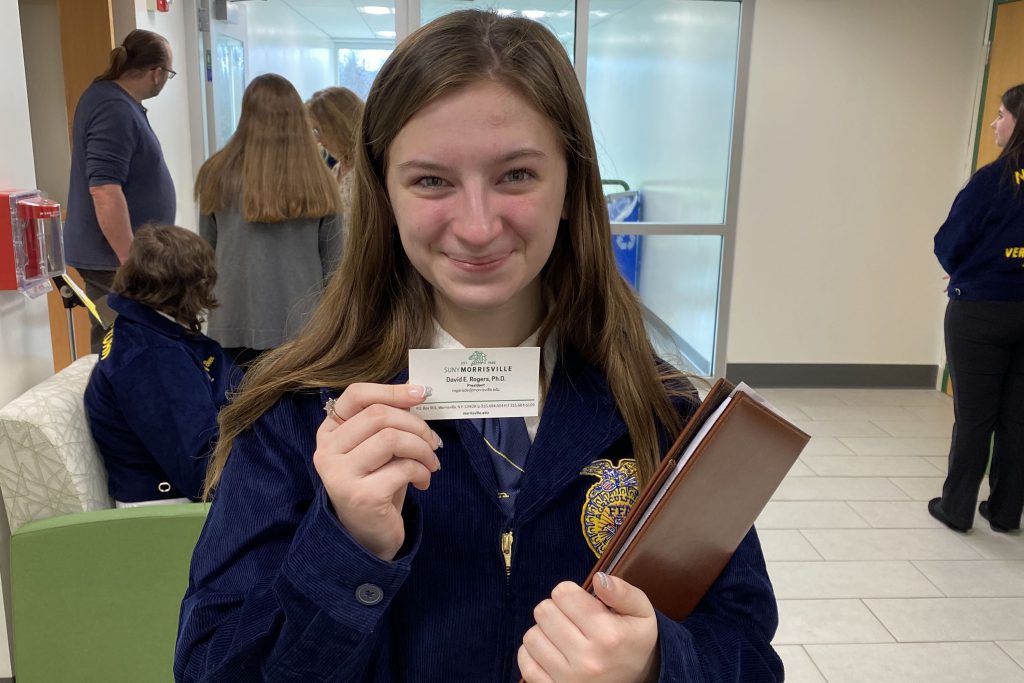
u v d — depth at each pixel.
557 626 0.60
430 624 0.73
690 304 4.77
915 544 2.94
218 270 2.71
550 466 0.76
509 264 0.69
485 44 0.66
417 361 0.67
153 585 1.63
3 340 1.73
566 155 0.74
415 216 0.68
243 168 2.60
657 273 4.71
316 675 0.64
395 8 4.36
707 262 4.73
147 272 1.83
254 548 0.72
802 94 4.50
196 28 4.28
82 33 3.56
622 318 0.83
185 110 4.29
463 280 0.69
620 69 4.43
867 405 4.56
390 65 0.70
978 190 2.71
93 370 1.82
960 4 4.42
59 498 1.67
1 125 1.75
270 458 0.75
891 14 4.42
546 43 0.71
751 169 4.57
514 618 0.74
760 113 4.51
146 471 1.82
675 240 4.68
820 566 2.77
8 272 1.71
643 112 4.50
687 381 0.89
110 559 1.62
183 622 0.70
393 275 0.81
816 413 4.39
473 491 0.75
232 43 4.52
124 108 2.92
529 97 0.66
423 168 0.67
